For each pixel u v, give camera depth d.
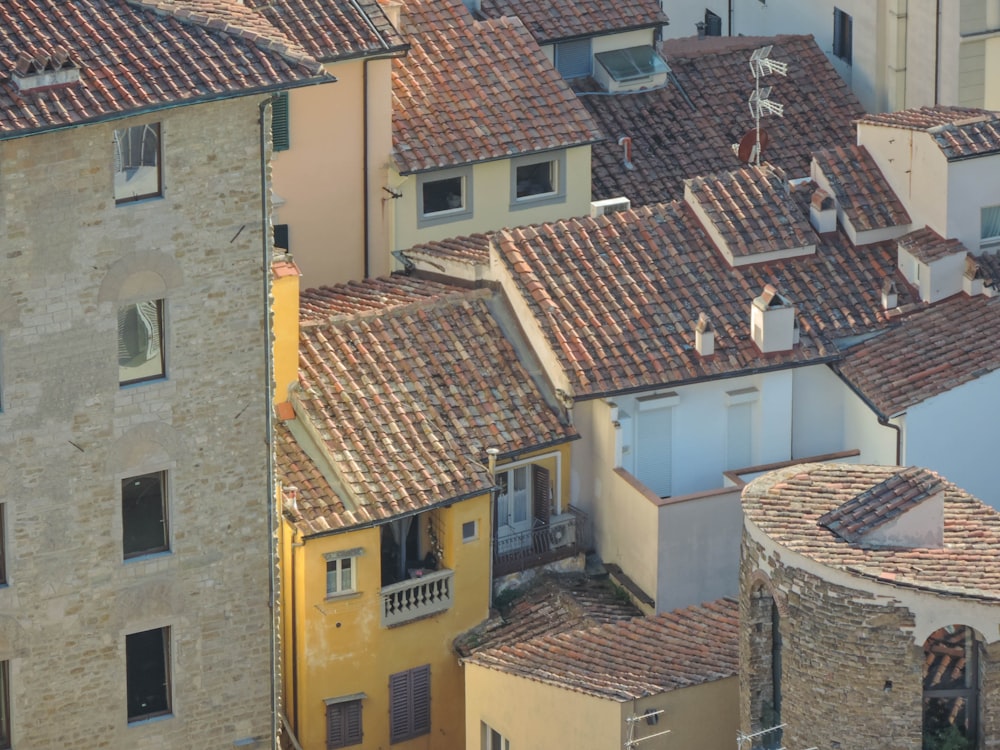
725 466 192.12
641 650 168.25
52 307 156.25
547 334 189.12
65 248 155.62
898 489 155.62
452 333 190.75
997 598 147.62
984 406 188.00
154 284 158.25
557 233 195.38
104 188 155.62
